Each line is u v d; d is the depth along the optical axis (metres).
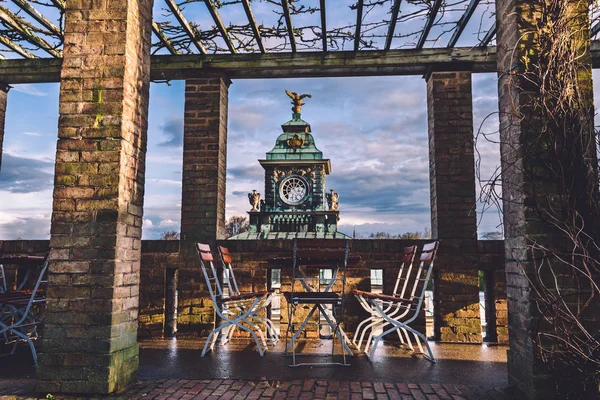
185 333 6.49
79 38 3.89
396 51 6.70
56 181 3.76
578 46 3.57
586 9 3.59
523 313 3.51
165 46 6.74
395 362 4.81
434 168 6.53
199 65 6.90
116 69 3.83
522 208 3.50
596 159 3.42
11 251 6.52
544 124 3.46
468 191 6.39
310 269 6.35
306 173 16.17
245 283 6.47
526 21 3.63
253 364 4.67
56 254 3.69
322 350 5.44
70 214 3.72
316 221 15.84
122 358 3.75
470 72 6.62
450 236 6.32
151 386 3.80
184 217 6.72
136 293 4.07
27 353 5.14
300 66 6.85
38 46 6.68
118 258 3.71
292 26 6.24
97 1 3.92
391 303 5.46
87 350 3.59
